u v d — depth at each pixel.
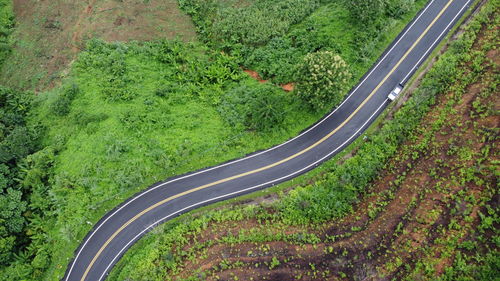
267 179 41.56
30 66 48.28
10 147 39.94
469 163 35.81
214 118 44.81
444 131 39.56
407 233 34.16
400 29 48.59
